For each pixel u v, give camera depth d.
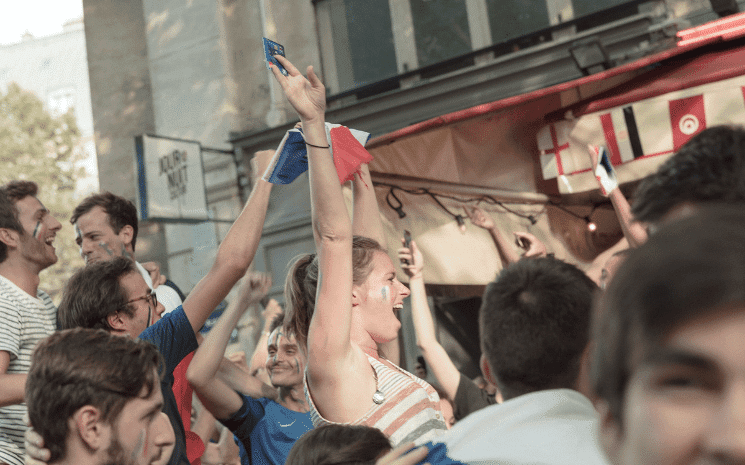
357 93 9.45
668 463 0.40
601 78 4.16
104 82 11.48
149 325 2.18
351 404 1.58
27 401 1.45
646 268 0.41
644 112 4.12
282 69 1.61
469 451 1.00
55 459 1.43
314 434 1.38
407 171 4.50
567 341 1.10
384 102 9.03
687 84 3.97
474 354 8.38
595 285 1.18
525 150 4.82
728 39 4.30
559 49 8.16
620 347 0.42
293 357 2.78
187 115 10.44
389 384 1.62
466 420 1.07
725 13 6.75
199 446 2.27
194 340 2.05
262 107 10.03
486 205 4.87
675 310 0.39
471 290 4.99
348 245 1.58
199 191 9.41
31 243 2.51
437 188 4.60
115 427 1.43
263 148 9.80
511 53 8.55
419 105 8.90
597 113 4.29
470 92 8.62
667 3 7.76
